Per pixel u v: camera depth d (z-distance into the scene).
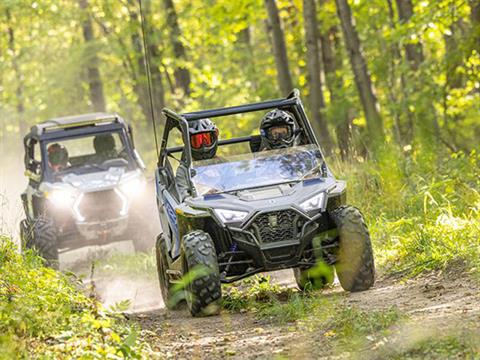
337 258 13.85
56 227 21.83
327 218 14.20
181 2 54.78
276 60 37.22
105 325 11.09
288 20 50.69
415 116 32.78
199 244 13.34
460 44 30.03
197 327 12.70
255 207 13.57
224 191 14.25
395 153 23.88
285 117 15.16
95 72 53.16
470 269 13.23
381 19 42.31
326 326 11.24
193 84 45.25
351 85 41.56
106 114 24.98
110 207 23.00
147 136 53.88
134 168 23.97
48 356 10.09
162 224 16.16
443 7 29.78
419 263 14.64
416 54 37.16
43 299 12.39
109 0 50.38
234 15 41.09
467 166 21.27
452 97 35.16
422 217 18.08
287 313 12.58
